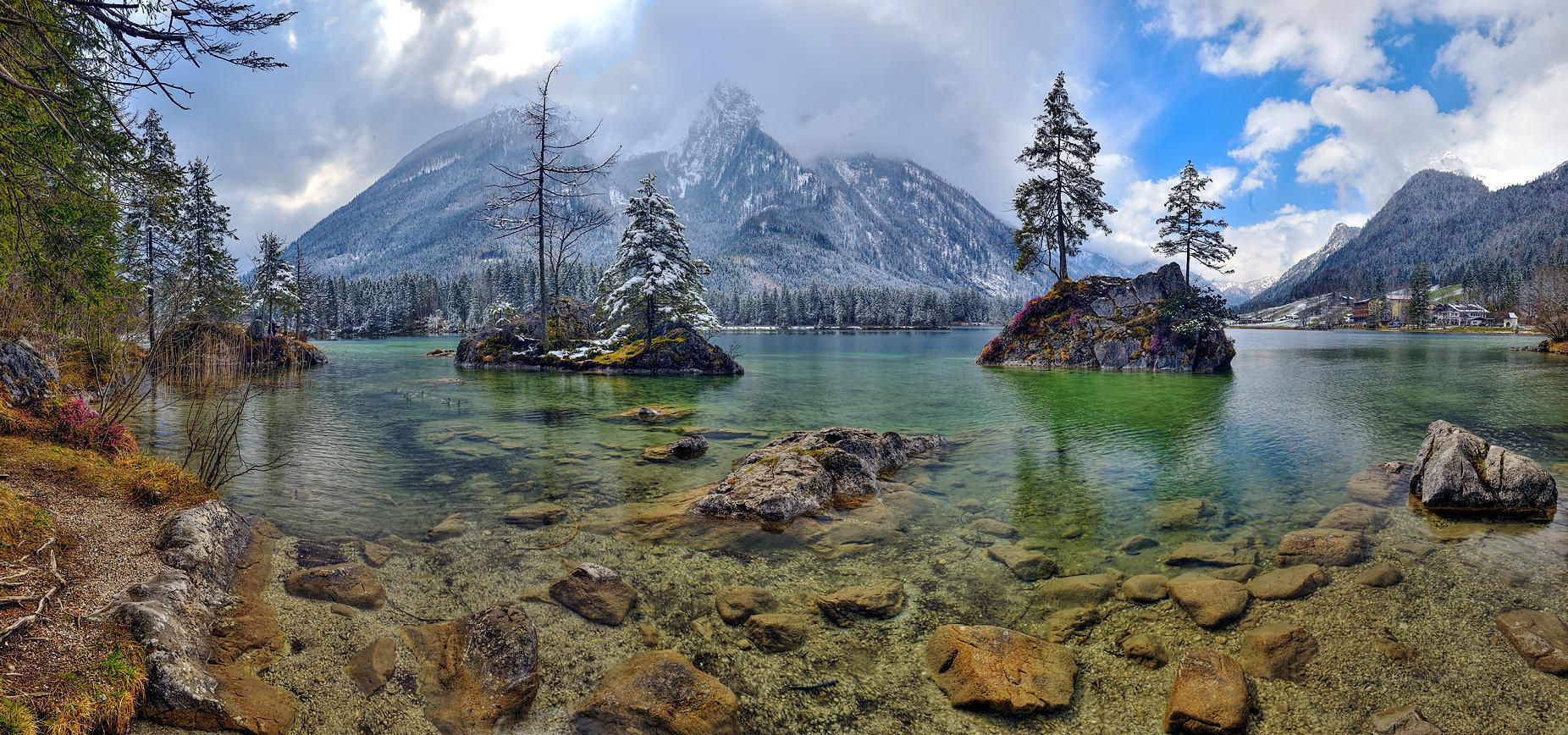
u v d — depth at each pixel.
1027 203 39.41
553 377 29.17
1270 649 4.88
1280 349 55.72
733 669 4.66
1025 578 6.35
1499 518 8.12
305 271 76.50
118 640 4.05
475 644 4.71
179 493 7.47
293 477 9.93
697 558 6.84
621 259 35.03
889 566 6.68
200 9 5.70
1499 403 19.02
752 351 59.03
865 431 12.20
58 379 11.80
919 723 4.09
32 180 8.33
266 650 4.68
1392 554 6.90
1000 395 22.33
